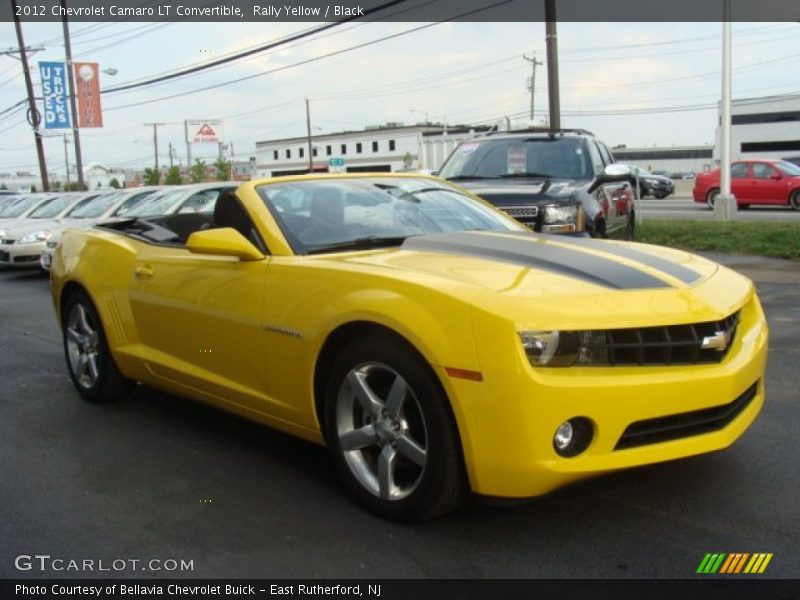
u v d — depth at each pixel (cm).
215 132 7581
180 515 369
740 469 397
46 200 1927
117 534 352
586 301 315
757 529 335
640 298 324
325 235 424
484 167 945
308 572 312
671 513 351
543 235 431
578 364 305
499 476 304
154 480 412
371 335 345
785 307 820
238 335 410
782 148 5141
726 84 1811
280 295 385
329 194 460
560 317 304
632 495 370
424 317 318
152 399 567
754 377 350
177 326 457
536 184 860
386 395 354
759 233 1369
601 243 413
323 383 376
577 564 310
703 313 327
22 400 574
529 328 299
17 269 1645
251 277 404
